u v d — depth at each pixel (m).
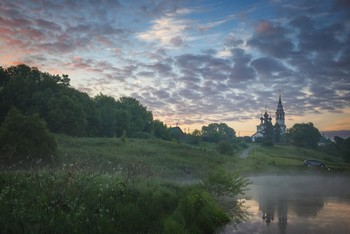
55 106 70.06
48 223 8.62
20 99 74.81
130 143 61.69
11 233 7.89
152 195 14.76
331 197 24.75
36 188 11.29
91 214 10.08
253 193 27.08
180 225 11.64
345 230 13.77
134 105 127.50
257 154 109.44
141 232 10.66
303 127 167.12
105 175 15.38
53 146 35.72
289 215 17.11
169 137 122.25
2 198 9.31
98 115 91.31
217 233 13.15
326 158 119.75
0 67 88.75
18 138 32.62
